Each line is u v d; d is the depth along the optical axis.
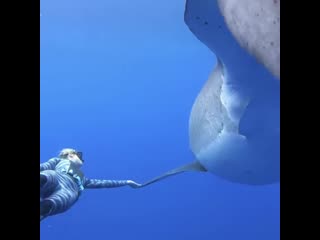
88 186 3.21
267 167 2.23
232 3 1.20
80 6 9.47
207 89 2.21
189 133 2.65
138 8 9.49
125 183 3.23
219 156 2.31
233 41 1.32
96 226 10.80
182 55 10.39
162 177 3.05
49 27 9.84
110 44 10.19
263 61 1.14
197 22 1.38
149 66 10.59
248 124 1.85
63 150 3.22
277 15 1.11
